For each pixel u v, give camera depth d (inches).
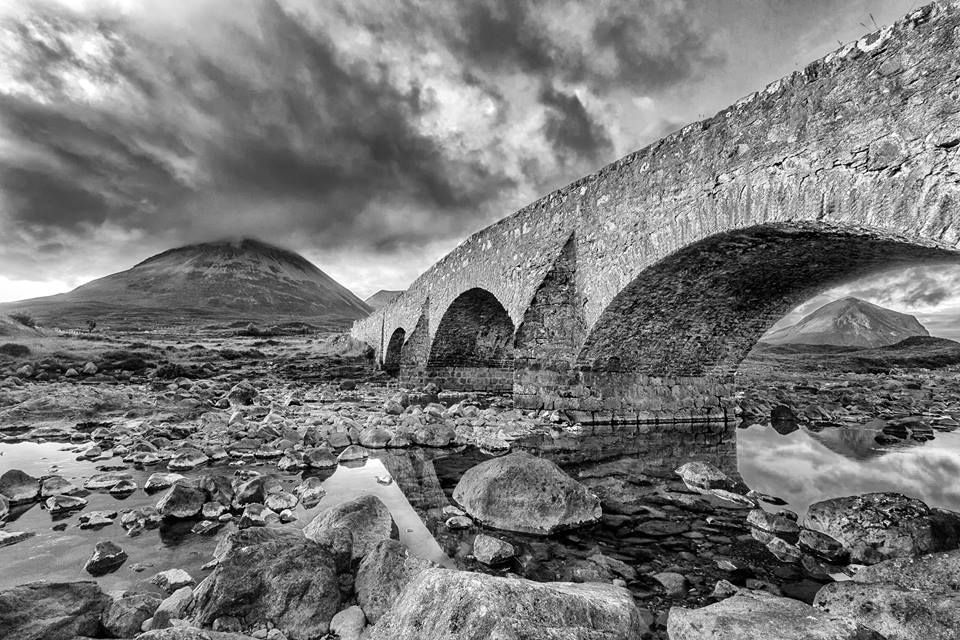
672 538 183.3
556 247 447.5
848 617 104.7
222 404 534.9
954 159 179.5
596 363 441.1
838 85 223.6
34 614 99.3
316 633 111.0
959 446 385.1
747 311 443.5
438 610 92.3
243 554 120.3
